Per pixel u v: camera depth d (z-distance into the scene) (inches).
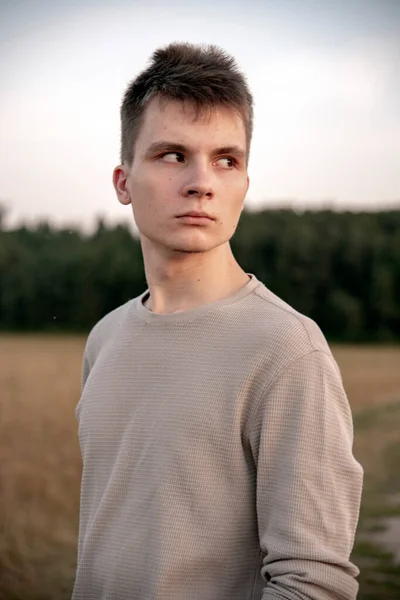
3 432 542.0
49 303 1993.1
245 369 51.9
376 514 276.8
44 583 200.2
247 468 51.7
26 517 267.3
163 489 52.6
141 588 52.4
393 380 1076.5
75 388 935.0
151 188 55.6
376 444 444.1
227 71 55.4
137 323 59.6
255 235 1891.0
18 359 1427.2
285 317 53.2
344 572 48.5
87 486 60.2
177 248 55.6
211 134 54.4
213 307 55.7
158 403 55.1
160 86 55.2
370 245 1850.4
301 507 48.5
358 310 1828.2
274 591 47.8
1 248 2027.6
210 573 51.3
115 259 1961.1
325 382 50.9
